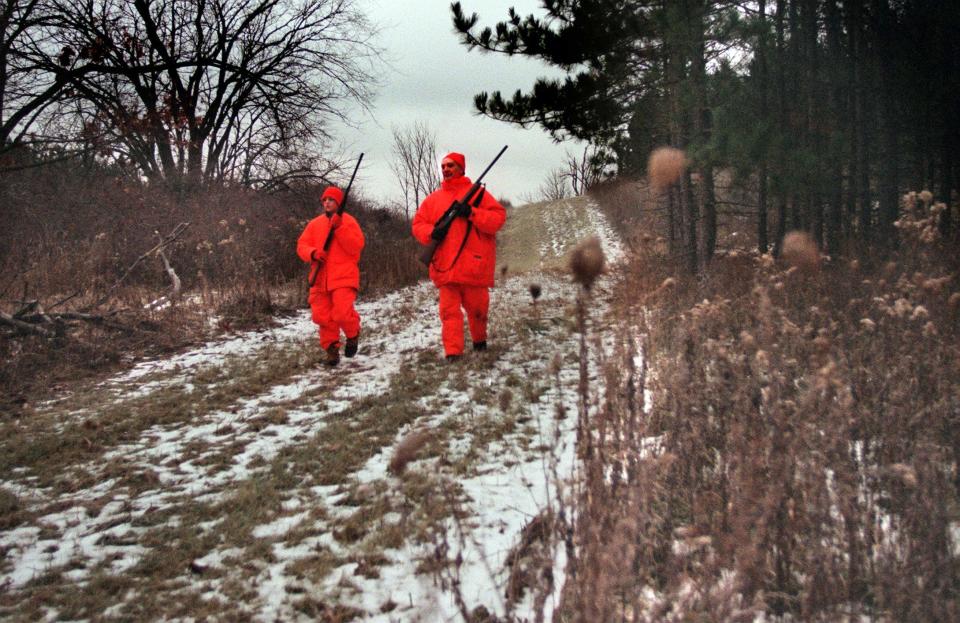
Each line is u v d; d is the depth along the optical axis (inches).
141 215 547.8
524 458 177.0
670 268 406.3
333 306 305.0
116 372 306.7
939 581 93.3
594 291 484.1
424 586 118.2
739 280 295.4
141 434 219.1
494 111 497.4
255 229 579.5
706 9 411.2
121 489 173.9
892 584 93.4
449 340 296.0
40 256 470.3
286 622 111.3
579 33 470.6
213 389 272.7
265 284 495.5
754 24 418.0
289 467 184.1
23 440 211.0
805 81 471.8
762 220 482.3
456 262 292.0
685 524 118.6
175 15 829.8
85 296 422.6
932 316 143.1
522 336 342.6
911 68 483.5
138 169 708.7
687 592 95.3
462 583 118.6
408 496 156.2
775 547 106.0
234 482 175.6
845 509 100.7
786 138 406.9
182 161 748.6
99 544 143.4
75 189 550.0
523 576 113.9
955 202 509.7
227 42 882.1
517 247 1127.6
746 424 109.9
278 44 881.5
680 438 126.6
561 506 95.8
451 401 237.1
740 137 397.7
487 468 171.3
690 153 408.8
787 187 412.8
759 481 100.4
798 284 222.7
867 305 194.7
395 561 128.5
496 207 300.0
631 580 87.3
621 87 522.9
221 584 124.6
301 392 265.9
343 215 307.3
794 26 469.1
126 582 126.5
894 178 492.4
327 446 196.2
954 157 510.9
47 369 298.2
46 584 127.3
